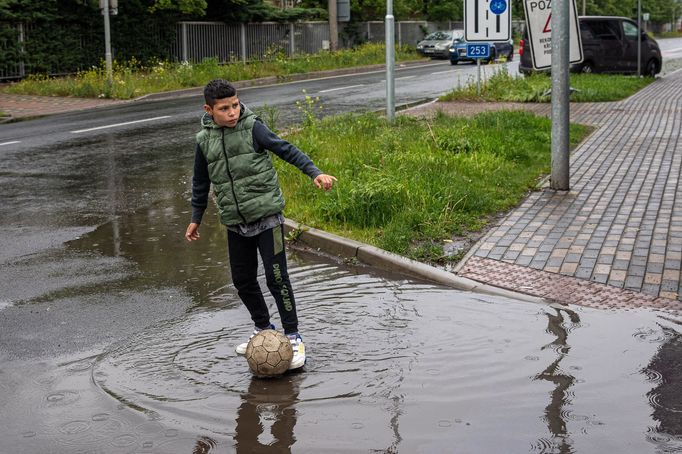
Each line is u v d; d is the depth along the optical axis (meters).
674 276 6.33
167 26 32.78
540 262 6.81
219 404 4.41
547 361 4.89
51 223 9.02
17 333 5.62
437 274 6.63
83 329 5.68
